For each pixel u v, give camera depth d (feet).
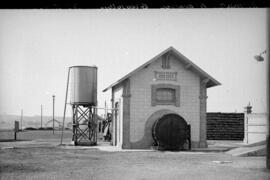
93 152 61.16
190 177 33.99
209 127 104.06
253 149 58.75
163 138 67.10
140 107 70.33
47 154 57.00
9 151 63.00
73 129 81.10
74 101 79.97
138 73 70.59
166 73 71.72
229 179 32.94
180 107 71.92
